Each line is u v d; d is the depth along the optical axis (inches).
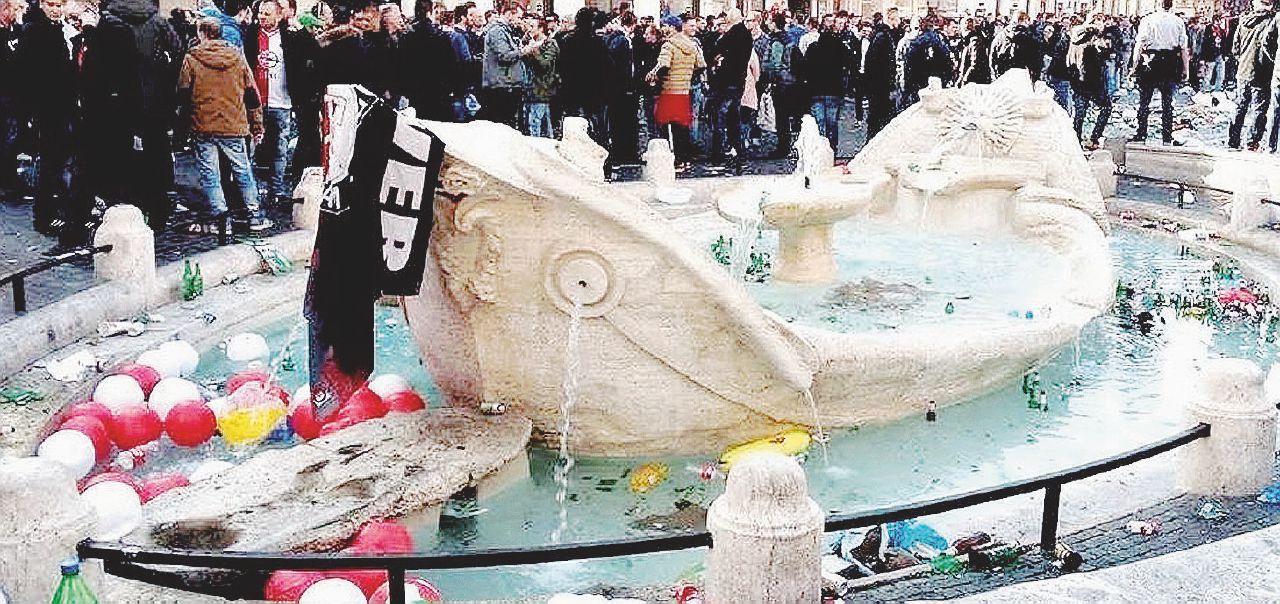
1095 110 961.5
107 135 455.8
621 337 271.7
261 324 414.3
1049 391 341.7
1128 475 260.5
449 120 596.4
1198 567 202.1
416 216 254.8
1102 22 954.7
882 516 192.4
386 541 219.0
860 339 299.9
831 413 300.8
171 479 250.5
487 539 250.1
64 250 451.2
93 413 283.7
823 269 428.1
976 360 319.6
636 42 739.4
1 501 181.5
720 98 722.2
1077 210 493.0
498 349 276.2
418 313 285.1
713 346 276.1
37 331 340.2
